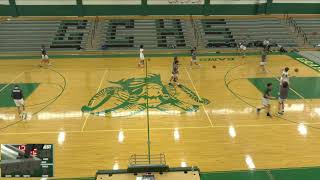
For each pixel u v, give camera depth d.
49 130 12.79
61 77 19.34
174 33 27.05
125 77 19.20
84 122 13.48
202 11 28.73
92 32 26.78
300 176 9.77
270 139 12.01
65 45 25.56
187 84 17.94
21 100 14.05
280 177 9.73
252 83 18.08
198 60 23.16
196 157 10.80
